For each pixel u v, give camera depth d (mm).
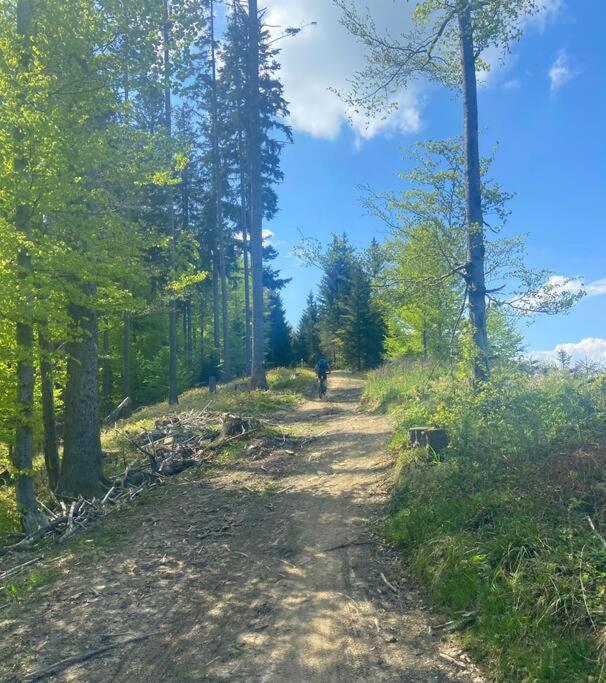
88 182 10133
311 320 78312
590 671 3703
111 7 9320
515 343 11398
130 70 9570
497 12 8719
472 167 9617
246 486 9430
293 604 5215
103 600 5520
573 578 4367
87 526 8430
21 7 9148
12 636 4902
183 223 35312
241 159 30281
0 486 13094
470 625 4551
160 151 10711
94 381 11055
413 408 9422
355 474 9289
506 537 5086
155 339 37844
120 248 9977
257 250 23484
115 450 14148
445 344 10133
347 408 18766
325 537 6805
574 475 5523
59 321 9273
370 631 4672
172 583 5840
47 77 8750
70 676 4238
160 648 4570
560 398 7215
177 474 11016
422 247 10328
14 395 10992
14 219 9133
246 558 6406
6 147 8516
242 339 50094
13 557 7684
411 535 6223
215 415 16719
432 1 9352
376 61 10086
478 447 6914
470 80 9648
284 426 15023
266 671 4172
